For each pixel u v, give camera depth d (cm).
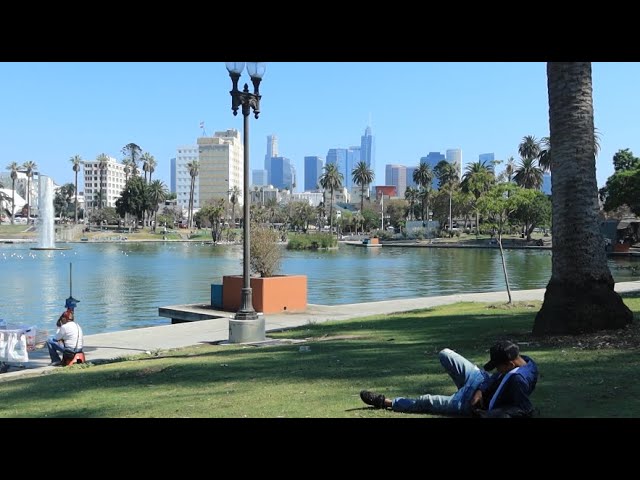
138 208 15775
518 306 1831
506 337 1087
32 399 824
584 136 1033
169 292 3192
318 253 8462
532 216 9700
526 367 541
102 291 3241
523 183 11519
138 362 1137
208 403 702
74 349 1201
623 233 8525
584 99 1034
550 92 1067
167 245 11494
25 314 2397
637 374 692
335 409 620
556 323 1032
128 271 4700
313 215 17162
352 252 8838
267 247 2080
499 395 536
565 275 1036
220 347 1305
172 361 1112
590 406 570
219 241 13188
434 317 1659
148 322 2167
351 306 2122
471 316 1622
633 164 7369
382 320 1680
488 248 9875
